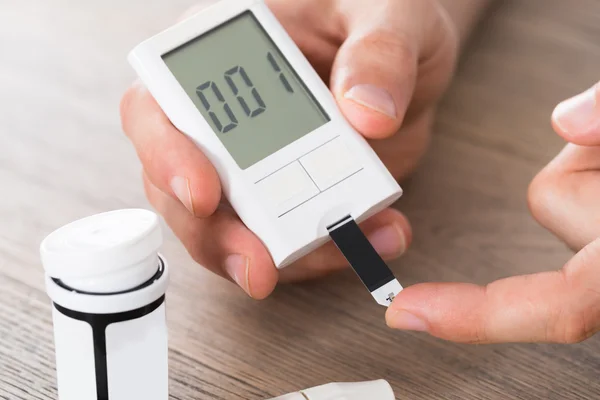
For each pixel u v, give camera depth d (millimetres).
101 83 676
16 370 516
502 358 526
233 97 514
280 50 523
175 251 572
